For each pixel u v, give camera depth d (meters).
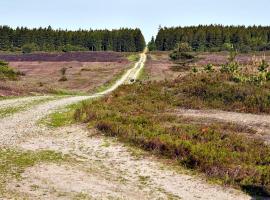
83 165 19.48
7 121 29.97
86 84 67.06
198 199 15.48
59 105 38.78
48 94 51.94
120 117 27.69
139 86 42.41
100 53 153.75
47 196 15.29
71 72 86.12
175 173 18.33
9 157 20.44
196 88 38.16
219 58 114.62
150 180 17.52
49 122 29.94
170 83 42.66
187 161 19.20
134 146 22.22
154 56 145.25
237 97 35.66
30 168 18.70
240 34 196.00
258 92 35.97
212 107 34.59
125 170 18.78
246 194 16.06
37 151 21.86
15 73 76.00
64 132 26.50
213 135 23.31
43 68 95.38
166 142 21.25
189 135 23.36
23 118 31.27
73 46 199.25
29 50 176.38
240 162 19.19
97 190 16.17
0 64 75.94
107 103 34.69
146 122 26.89
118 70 87.75
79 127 27.30
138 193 15.98
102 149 22.03
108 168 19.08
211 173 18.00
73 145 23.16
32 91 52.12
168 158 20.25
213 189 16.53
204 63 98.31
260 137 24.52
